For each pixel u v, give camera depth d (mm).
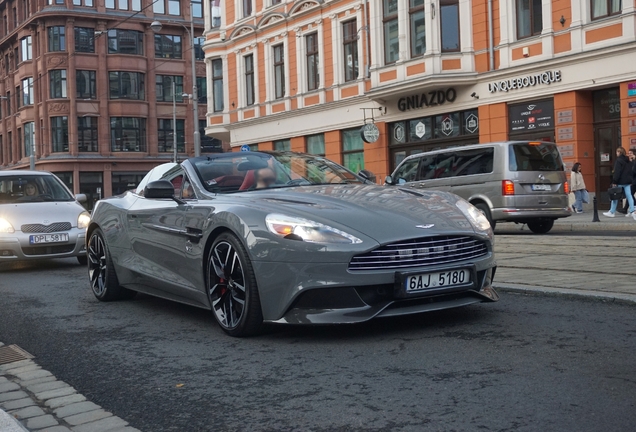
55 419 3449
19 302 7262
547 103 20531
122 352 4750
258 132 32219
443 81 22422
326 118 28406
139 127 54844
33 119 55188
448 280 4543
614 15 18766
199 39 57281
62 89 52625
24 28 55688
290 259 4422
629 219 16406
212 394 3680
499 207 14102
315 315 4398
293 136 30219
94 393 3865
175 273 5641
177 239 5535
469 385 3514
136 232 6262
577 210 19438
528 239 12430
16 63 58750
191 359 4422
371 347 4387
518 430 2885
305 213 4605
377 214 4625
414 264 4449
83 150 53031
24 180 11273
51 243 10203
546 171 14320
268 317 4559
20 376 4297
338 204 4797
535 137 20906
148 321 5797
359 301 4363
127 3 54312
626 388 3346
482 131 22375
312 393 3562
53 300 7281
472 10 22406
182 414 3404
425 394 3418
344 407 3314
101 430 3242
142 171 54781
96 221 7027
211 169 5848
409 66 23484
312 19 28609
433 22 22641
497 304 5594
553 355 3988
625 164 17266
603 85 19000
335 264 4320
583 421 2945
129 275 6492
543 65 20266
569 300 5652
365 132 25516
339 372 3895
